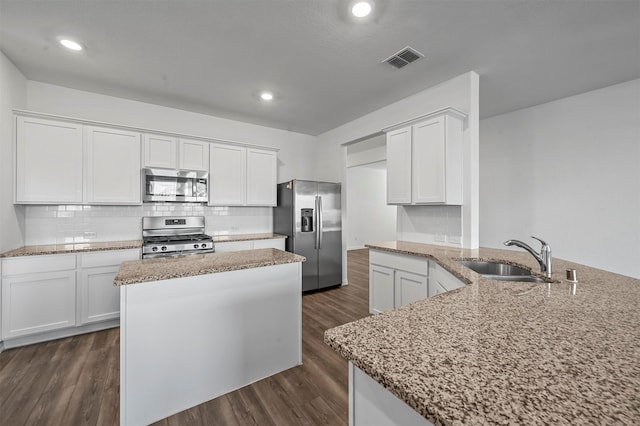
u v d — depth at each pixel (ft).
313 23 6.71
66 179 9.18
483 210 13.34
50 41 7.41
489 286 4.49
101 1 6.02
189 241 10.75
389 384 1.98
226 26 6.83
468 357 2.25
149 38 7.30
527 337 2.63
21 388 6.03
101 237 10.55
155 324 5.19
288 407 5.55
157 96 10.89
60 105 9.97
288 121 13.97
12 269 7.75
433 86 9.95
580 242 10.50
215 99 11.21
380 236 28.86
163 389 5.26
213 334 5.79
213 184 12.19
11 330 7.72
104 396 5.79
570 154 10.75
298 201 13.15
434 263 7.73
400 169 9.87
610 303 3.62
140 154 10.53
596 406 1.66
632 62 8.34
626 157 9.55
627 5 6.00
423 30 6.92
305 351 7.70
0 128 7.79
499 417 1.59
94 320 8.82
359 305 11.57
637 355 2.27
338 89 10.25
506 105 11.61
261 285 6.41
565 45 7.50
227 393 5.95
